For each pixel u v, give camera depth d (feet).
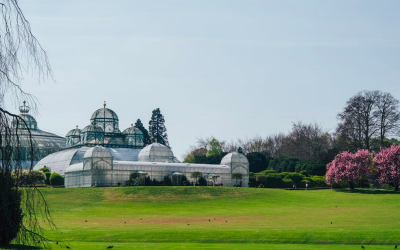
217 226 170.30
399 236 136.05
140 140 490.08
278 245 126.93
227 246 123.75
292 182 398.01
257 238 138.51
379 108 443.73
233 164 403.54
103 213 232.73
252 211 238.89
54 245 121.19
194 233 145.48
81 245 123.65
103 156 359.66
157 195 290.97
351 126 447.42
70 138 502.79
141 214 229.66
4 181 89.56
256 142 632.38
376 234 138.82
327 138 576.20
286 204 273.75
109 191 298.97
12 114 88.53
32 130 540.52
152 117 626.23
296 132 584.40
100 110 499.51
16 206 94.73
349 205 263.08
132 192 295.89
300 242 133.90
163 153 440.04
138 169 370.94
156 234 144.66
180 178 372.79
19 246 100.22
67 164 431.02
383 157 342.85
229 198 290.56
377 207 248.52
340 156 354.74
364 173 345.92
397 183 337.52
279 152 601.62
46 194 283.79
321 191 340.80
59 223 184.85
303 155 525.75
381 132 445.37
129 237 141.59
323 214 216.74
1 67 80.84
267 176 402.11
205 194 297.74
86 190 301.63
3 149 88.02
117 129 500.33
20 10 81.00
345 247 121.29
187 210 248.11
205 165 397.60
